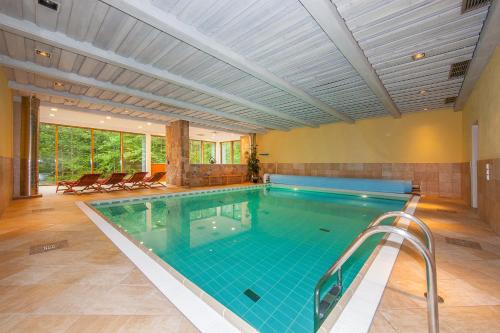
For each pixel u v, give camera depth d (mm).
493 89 3713
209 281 2535
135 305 1661
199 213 5938
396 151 8555
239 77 5141
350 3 2734
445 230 3541
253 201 7711
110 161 13398
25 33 3188
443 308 1604
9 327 1427
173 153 10367
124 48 3881
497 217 3398
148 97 6367
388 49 3803
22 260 2432
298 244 3668
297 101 7047
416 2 2717
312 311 2027
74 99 6543
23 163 6648
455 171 7336
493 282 1973
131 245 2881
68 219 4199
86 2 2795
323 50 3885
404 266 2211
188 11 2912
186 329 1413
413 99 6547
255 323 1880
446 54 3959
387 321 1461
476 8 2785
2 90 4742
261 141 13469
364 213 5887
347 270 2744
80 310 1599
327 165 10516
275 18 3053
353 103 7035
